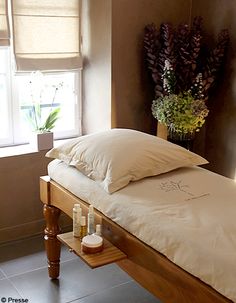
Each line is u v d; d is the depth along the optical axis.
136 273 1.95
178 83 3.16
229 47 3.11
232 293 1.49
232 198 2.05
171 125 3.01
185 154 2.40
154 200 2.00
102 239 2.05
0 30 2.94
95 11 3.15
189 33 3.15
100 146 2.32
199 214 1.86
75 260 2.91
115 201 2.07
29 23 3.04
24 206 3.19
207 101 3.33
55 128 3.44
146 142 2.36
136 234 1.92
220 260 1.55
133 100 3.29
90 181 2.29
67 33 3.19
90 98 3.38
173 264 1.73
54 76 3.33
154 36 3.12
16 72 3.06
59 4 3.11
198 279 1.63
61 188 2.48
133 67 3.21
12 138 3.27
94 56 3.25
